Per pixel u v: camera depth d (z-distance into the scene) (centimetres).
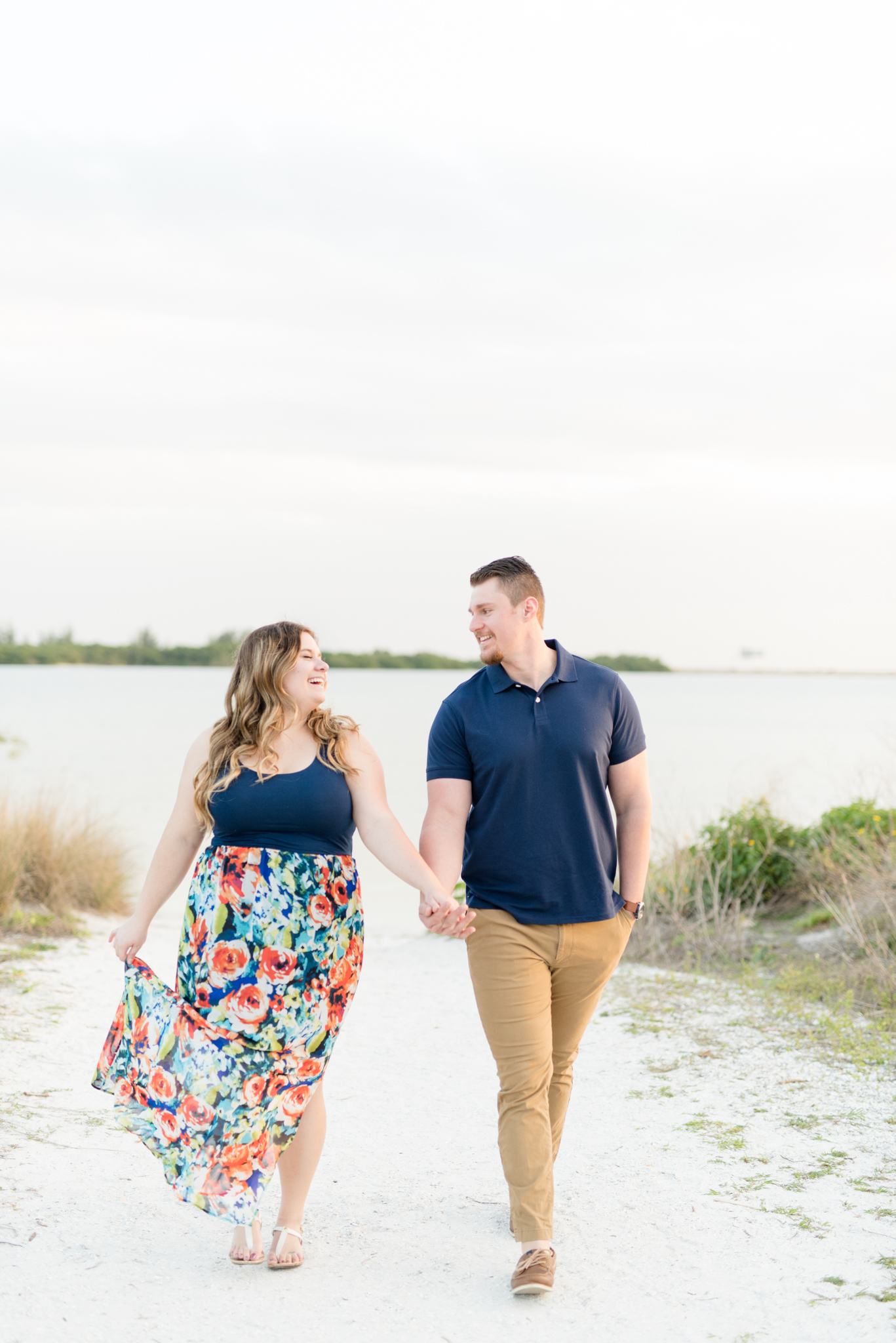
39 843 932
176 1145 293
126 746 3441
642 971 725
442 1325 279
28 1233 320
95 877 949
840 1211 346
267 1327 276
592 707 332
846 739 3731
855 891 790
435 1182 380
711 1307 288
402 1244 329
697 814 1091
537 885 324
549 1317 284
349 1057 541
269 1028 297
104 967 712
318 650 318
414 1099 475
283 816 303
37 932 805
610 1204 358
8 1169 364
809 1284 299
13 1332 265
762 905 890
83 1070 482
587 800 329
